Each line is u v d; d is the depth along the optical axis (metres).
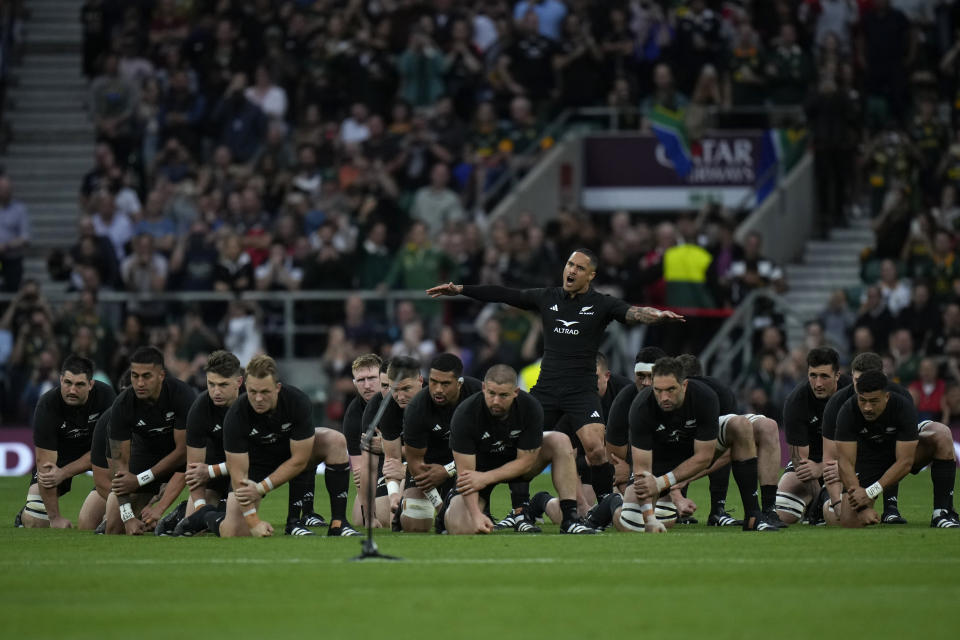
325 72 97.19
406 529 44.06
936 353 76.69
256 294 85.12
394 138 93.31
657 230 83.75
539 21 98.38
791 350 84.94
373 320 84.00
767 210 90.31
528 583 30.66
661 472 43.66
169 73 99.12
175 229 90.88
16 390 81.56
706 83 93.56
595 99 97.00
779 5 96.69
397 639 24.59
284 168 93.75
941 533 40.91
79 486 71.25
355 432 47.62
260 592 29.61
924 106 89.94
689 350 80.00
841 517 43.69
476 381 43.53
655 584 30.48
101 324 81.81
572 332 47.53
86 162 103.75
